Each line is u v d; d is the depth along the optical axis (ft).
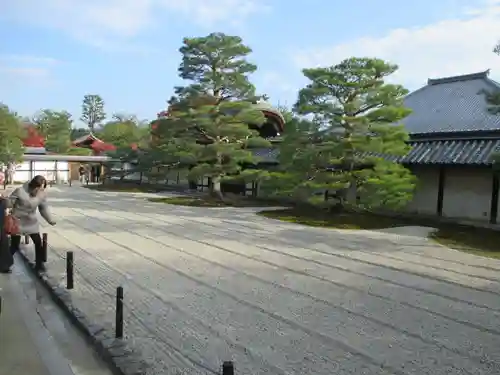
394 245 41.14
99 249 35.35
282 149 58.34
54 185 127.34
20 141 122.11
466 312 22.15
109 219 54.39
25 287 24.59
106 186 122.83
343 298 23.94
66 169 146.51
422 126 65.62
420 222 57.36
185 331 18.44
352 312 21.65
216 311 21.09
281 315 20.84
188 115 73.67
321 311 21.62
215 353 16.37
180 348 16.70
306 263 32.37
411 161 59.77
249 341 17.61
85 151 178.81
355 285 26.71
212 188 82.79
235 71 76.02
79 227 47.06
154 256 33.22
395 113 52.03
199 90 74.54
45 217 27.86
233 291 24.56
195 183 110.32
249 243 39.86
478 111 62.59
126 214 60.18
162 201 81.00
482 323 20.57
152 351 16.33
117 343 16.53
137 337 17.58
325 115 54.70
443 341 18.30
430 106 70.38
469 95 68.18
